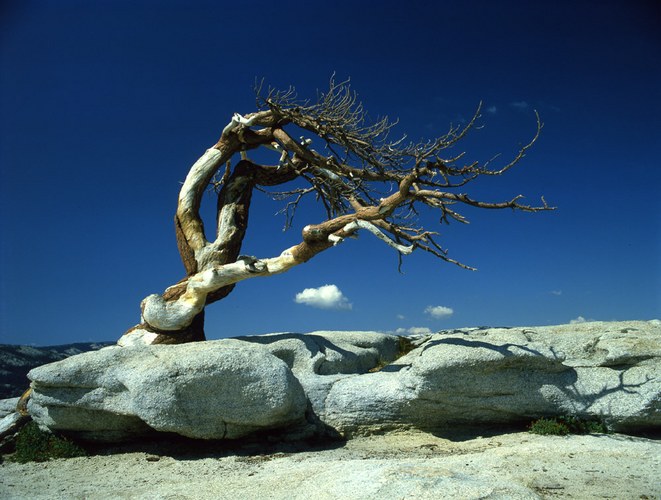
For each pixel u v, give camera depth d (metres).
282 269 17.42
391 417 14.45
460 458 10.97
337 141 20.02
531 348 14.21
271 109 19.33
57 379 13.74
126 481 11.49
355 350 17.31
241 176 20.48
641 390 13.48
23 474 12.33
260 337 17.00
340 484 9.19
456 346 14.47
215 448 13.72
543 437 13.14
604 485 9.19
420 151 17.03
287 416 13.78
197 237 19.47
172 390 13.20
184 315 18.08
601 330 16.09
